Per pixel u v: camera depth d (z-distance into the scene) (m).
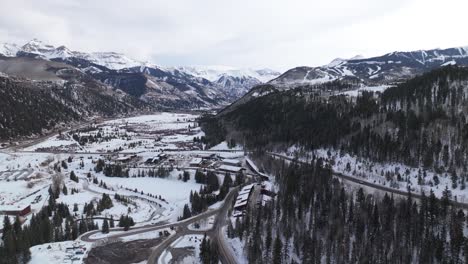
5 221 169.50
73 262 138.88
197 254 147.88
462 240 132.25
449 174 187.50
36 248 148.62
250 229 156.00
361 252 140.25
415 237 140.50
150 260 142.75
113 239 161.75
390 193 183.38
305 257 138.12
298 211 165.62
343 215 157.75
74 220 182.88
